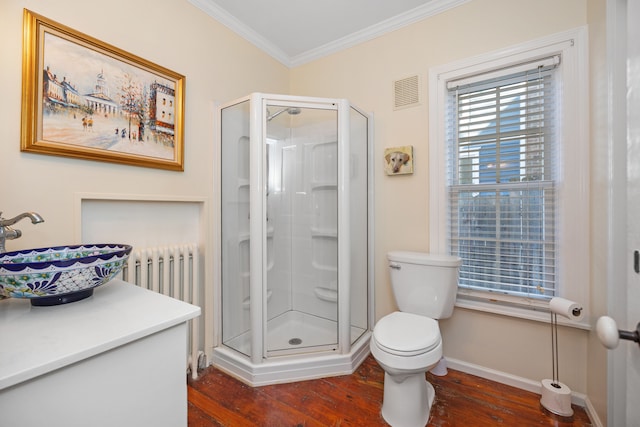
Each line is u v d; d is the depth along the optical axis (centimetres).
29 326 72
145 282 145
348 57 221
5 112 106
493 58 164
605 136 115
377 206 207
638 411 76
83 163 127
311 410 141
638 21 77
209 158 183
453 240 182
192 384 161
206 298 180
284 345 188
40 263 75
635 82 79
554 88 152
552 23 149
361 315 203
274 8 186
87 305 87
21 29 109
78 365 61
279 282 204
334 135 184
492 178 169
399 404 130
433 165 183
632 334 67
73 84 121
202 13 179
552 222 153
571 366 146
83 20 126
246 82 209
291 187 210
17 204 109
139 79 146
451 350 180
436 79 182
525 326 158
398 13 191
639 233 80
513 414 139
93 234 134
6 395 53
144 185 150
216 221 185
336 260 185
